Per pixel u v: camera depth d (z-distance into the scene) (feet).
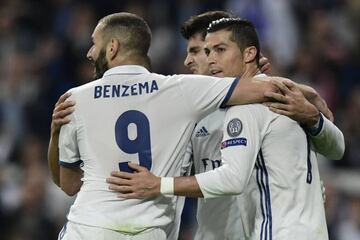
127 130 40.93
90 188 40.88
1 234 82.12
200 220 44.52
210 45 42.73
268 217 40.96
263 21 104.01
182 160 41.81
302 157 41.57
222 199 43.78
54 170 43.78
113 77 41.57
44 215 82.48
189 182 40.27
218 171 40.27
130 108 41.06
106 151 40.93
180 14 108.88
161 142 41.01
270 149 41.11
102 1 110.22
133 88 41.29
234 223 43.60
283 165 41.04
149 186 40.32
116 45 41.70
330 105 100.42
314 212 41.39
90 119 41.24
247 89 41.04
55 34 108.78
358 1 114.62
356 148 90.63
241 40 42.45
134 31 41.86
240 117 40.75
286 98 41.16
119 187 40.42
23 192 83.10
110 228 40.24
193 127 41.50
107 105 41.24
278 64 99.40
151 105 41.09
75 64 104.37
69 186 42.93
